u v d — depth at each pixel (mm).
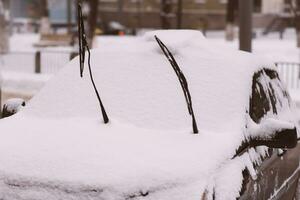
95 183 3506
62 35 35594
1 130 4480
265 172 4453
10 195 3629
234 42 33031
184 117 4473
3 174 3705
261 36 44125
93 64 5238
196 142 4035
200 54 5012
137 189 3488
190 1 52938
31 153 3875
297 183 5582
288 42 35156
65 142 4035
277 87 5551
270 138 4270
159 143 4031
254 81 4887
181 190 3521
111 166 3652
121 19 52531
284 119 5289
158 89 4762
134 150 3889
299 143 5504
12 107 5406
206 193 3531
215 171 3719
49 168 3684
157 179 3549
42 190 3572
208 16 53750
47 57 25266
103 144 3986
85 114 4707
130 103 4699
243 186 3918
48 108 4926
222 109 4477
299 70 17828
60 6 62812
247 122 4426
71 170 3641
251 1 11359
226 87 4641
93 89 4945
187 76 4793
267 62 5543
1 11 28828
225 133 4238
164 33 5363
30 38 42062
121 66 5094
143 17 53219
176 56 5004
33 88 17906
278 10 54125
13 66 23812
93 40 26625
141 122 4488
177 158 3762
